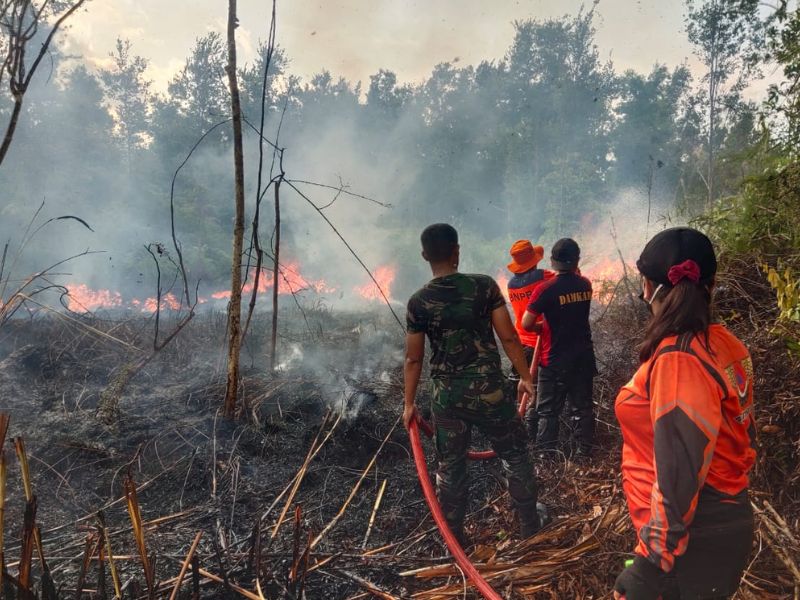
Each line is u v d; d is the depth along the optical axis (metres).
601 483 3.39
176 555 2.74
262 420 4.07
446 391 2.80
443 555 2.86
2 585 1.85
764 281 4.14
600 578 2.56
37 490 3.24
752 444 1.59
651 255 1.59
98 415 3.98
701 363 1.42
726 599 1.50
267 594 2.51
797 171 4.57
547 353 3.79
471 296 2.77
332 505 3.26
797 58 4.87
